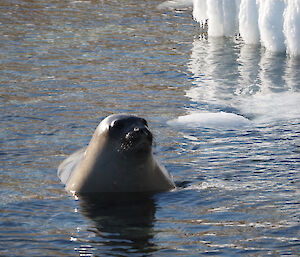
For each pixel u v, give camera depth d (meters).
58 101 35.81
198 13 60.97
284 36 50.78
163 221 19.77
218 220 19.92
